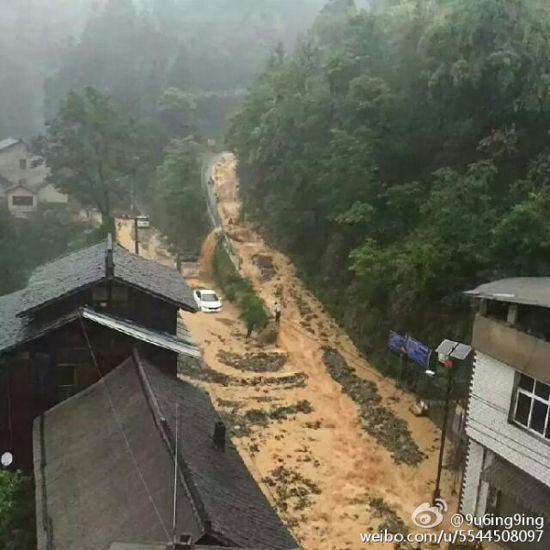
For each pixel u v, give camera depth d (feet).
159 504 45.44
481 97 120.26
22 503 61.31
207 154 289.33
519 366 65.31
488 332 69.26
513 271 95.25
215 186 243.19
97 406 65.31
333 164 136.15
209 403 70.90
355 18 159.84
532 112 117.39
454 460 83.15
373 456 87.66
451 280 104.88
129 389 64.90
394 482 82.02
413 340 103.24
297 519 72.79
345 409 101.71
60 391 72.18
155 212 240.73
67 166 198.18
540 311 65.98
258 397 103.24
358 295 126.82
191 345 75.97
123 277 73.82
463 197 106.63
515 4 113.19
